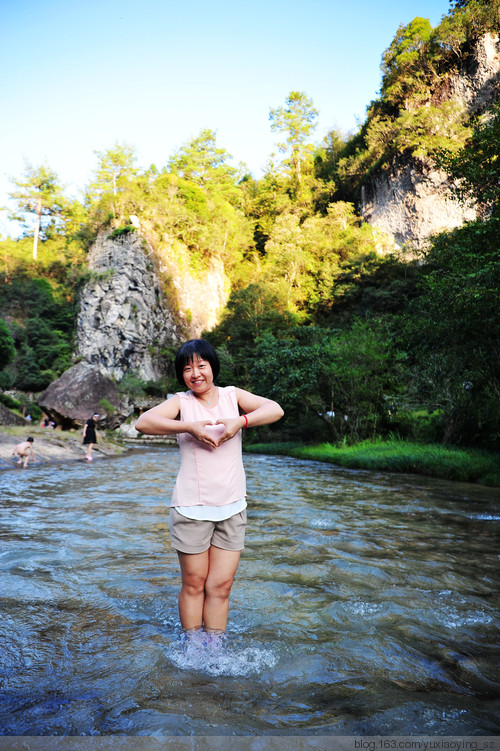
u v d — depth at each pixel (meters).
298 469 13.59
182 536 2.19
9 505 6.04
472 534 4.82
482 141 12.83
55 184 71.81
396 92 56.22
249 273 65.25
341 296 49.97
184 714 1.59
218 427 2.17
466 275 11.40
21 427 17.47
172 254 57.78
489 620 2.59
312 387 22.28
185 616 2.25
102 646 2.12
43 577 3.12
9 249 64.62
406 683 1.87
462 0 53.38
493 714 1.65
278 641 2.22
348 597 2.89
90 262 54.59
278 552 3.98
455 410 16.12
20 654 2.03
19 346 52.38
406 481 10.46
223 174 74.25
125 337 49.31
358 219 60.06
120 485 8.48
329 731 1.51
